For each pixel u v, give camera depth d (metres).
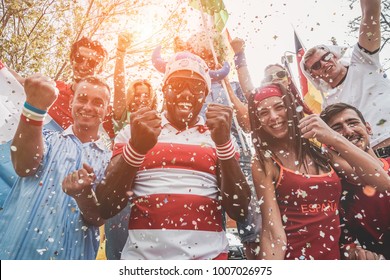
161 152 2.96
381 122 3.34
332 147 3.22
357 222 3.17
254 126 3.21
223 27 3.62
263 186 3.10
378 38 3.42
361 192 3.17
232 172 2.89
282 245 3.00
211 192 2.94
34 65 4.35
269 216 3.05
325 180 3.10
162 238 2.84
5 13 4.38
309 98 3.65
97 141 3.17
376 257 3.07
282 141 3.17
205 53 3.49
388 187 3.12
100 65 3.38
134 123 2.85
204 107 3.30
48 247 2.96
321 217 3.06
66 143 3.13
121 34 3.34
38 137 3.00
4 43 4.31
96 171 3.09
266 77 3.46
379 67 3.45
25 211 2.99
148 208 2.89
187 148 2.97
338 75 3.49
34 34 4.36
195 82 3.00
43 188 3.03
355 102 3.42
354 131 3.27
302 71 3.56
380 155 3.32
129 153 2.86
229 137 2.89
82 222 3.00
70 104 3.28
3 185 3.12
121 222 3.10
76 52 3.35
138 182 2.95
